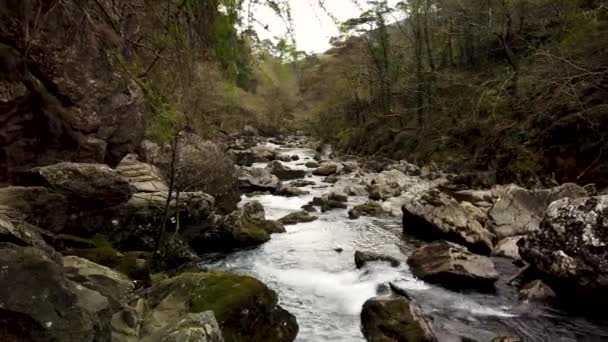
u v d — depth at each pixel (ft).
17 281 8.31
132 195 30.91
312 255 34.01
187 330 11.73
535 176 53.06
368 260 30.76
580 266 21.81
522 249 25.89
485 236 34.81
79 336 8.66
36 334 8.11
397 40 135.33
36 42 23.98
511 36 79.20
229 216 37.52
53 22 24.50
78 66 29.84
